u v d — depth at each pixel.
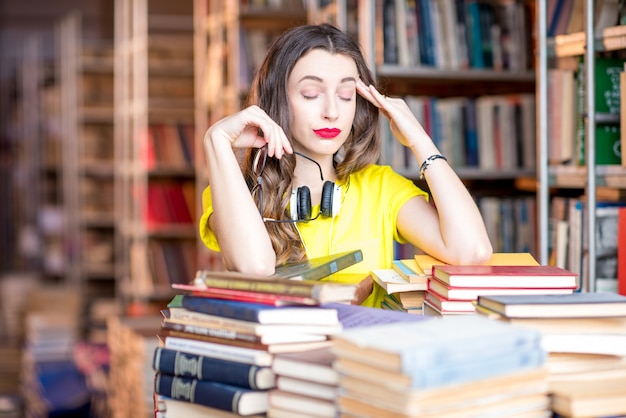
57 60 9.23
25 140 9.05
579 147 2.45
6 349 6.62
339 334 1.22
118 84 6.72
